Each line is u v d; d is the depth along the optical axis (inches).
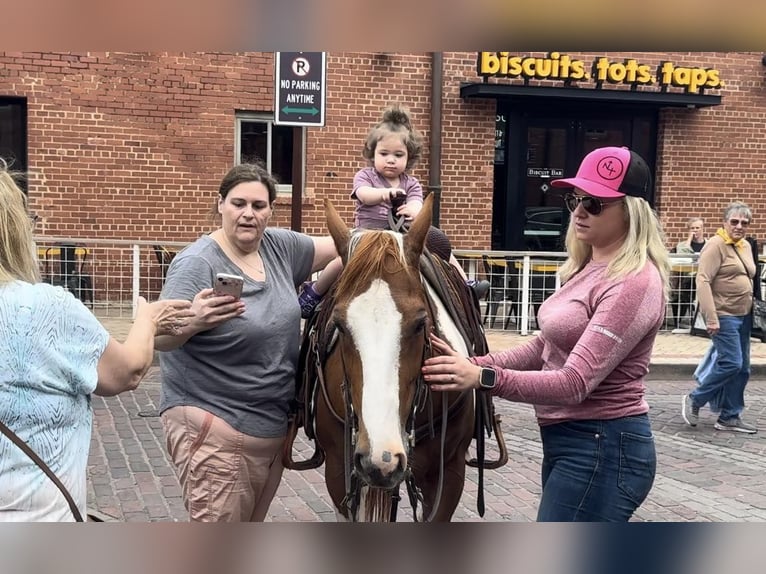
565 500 103.7
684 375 344.5
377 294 89.1
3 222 73.1
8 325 70.3
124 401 281.4
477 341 134.6
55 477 72.4
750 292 257.6
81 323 75.7
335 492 116.7
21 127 404.2
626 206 101.0
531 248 472.4
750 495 201.3
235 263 117.6
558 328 103.5
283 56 247.8
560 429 105.6
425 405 106.1
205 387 114.5
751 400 311.9
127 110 405.7
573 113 468.8
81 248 375.9
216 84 415.5
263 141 432.5
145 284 403.2
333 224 104.0
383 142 143.9
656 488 205.5
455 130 442.9
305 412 119.4
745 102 482.0
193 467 115.6
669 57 464.8
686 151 478.3
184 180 417.1
